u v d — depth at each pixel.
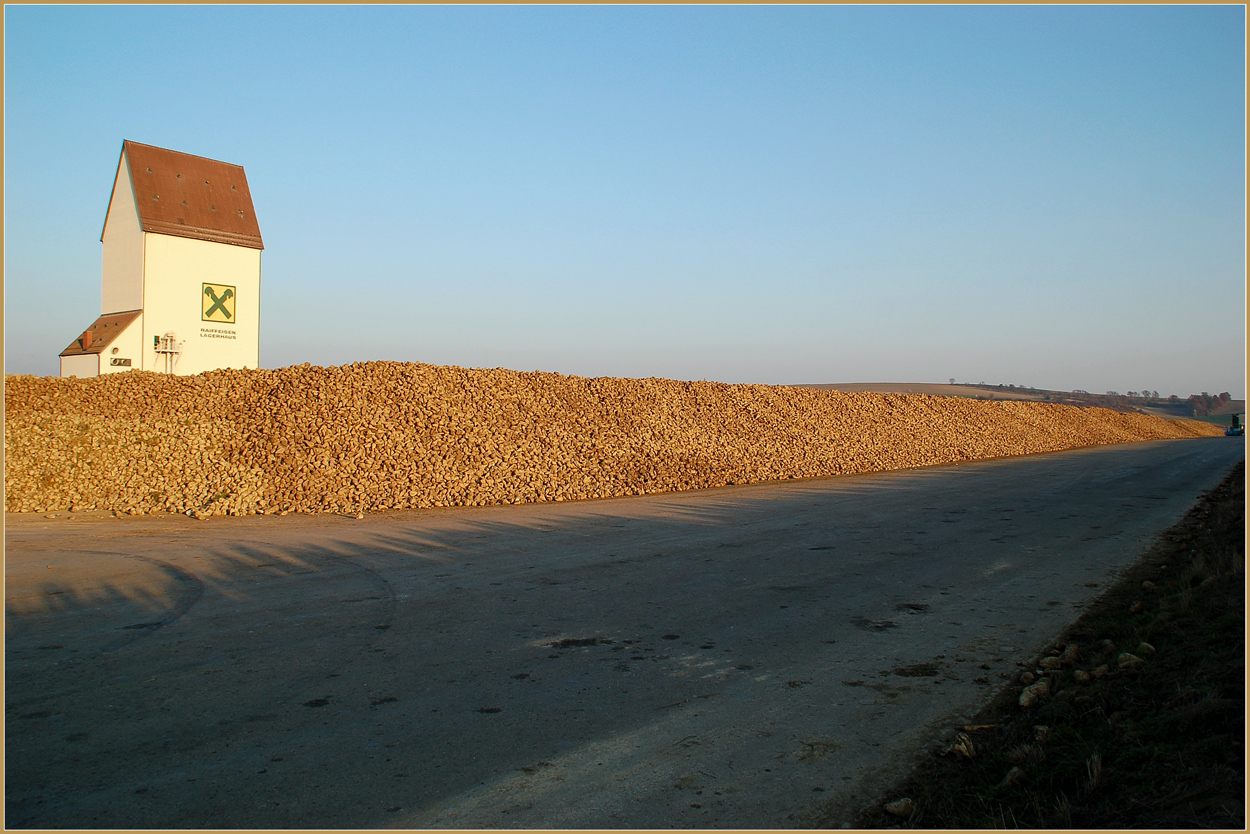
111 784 3.87
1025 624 6.78
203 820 3.52
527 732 4.52
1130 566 9.20
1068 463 27.56
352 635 6.43
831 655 5.96
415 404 19.44
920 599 7.69
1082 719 4.51
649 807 3.66
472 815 3.58
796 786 3.87
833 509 14.64
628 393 25.42
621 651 6.05
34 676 5.44
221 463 15.56
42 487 14.05
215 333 30.80
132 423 17.00
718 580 8.52
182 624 6.74
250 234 32.12
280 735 4.46
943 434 33.59
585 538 11.23
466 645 6.17
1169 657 5.27
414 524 12.47
